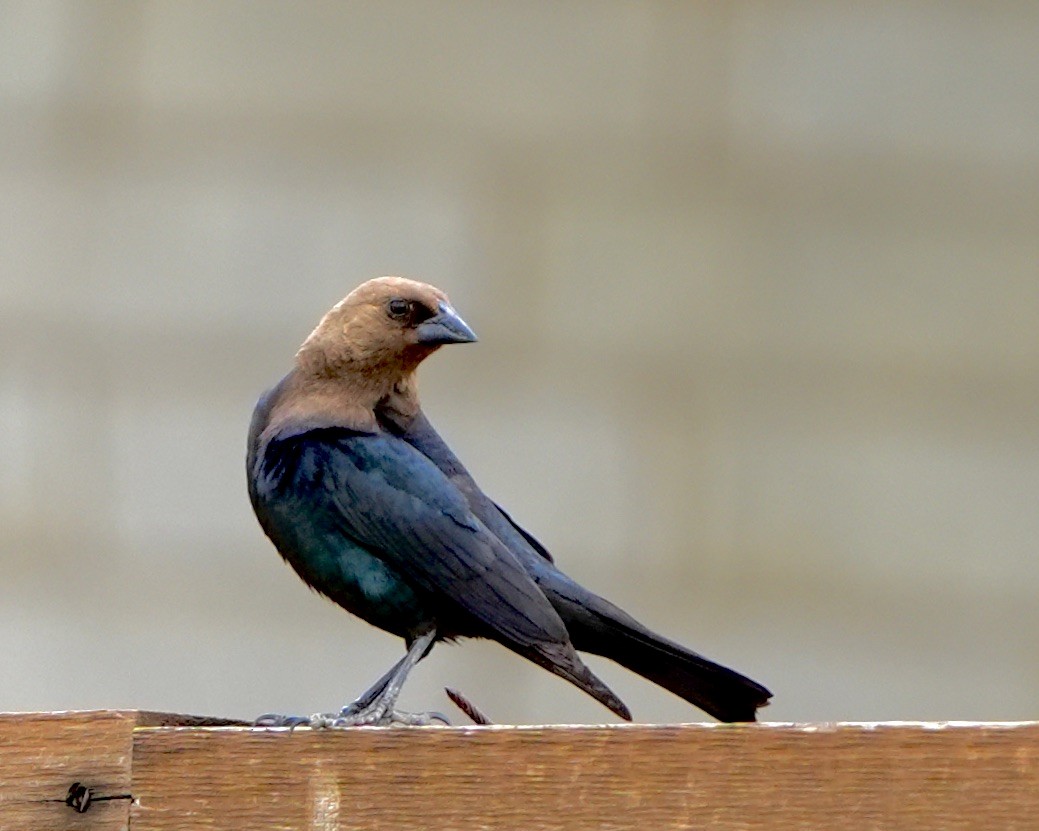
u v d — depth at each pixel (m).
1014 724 6.07
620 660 8.40
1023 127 13.41
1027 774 6.02
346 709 8.45
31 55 13.37
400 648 12.45
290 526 8.43
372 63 13.38
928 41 13.48
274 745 6.30
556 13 13.46
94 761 6.32
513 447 12.88
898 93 13.44
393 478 8.34
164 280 13.14
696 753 6.18
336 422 8.48
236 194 13.25
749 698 8.01
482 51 13.41
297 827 6.25
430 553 8.23
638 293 13.15
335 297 13.12
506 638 8.14
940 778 6.06
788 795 6.12
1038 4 13.54
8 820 6.30
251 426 8.77
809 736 6.14
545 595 8.23
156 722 6.45
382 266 13.15
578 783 6.20
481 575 8.21
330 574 8.42
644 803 6.17
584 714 12.29
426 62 13.39
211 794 6.29
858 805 6.08
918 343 13.12
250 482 8.61
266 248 13.20
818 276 13.23
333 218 13.21
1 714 6.38
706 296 13.14
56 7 13.44
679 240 13.23
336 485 8.32
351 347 8.62
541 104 13.35
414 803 6.25
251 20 13.43
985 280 13.23
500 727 6.27
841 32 13.48
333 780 6.27
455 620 8.40
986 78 13.46
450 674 12.34
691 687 8.16
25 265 13.12
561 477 12.84
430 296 8.73
